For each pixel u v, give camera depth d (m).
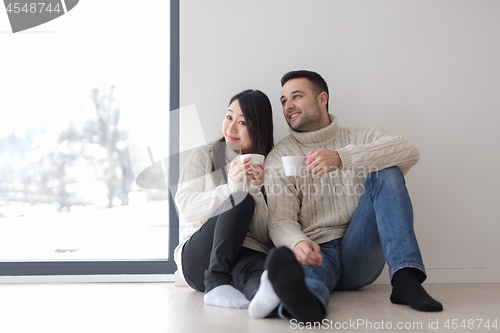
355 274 1.31
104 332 0.86
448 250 1.74
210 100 1.79
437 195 1.77
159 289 1.52
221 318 0.97
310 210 1.42
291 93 1.54
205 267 1.22
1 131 1.95
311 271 1.01
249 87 1.80
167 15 2.00
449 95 1.82
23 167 1.94
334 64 1.82
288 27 1.83
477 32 1.85
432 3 1.86
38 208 1.91
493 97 1.83
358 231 1.26
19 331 0.87
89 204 1.93
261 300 0.91
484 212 1.77
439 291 1.42
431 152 1.79
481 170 1.79
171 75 1.84
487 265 1.74
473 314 0.99
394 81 1.82
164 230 1.85
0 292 1.46
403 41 1.84
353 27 1.84
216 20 1.83
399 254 1.09
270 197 1.35
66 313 1.07
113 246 1.87
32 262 1.70
